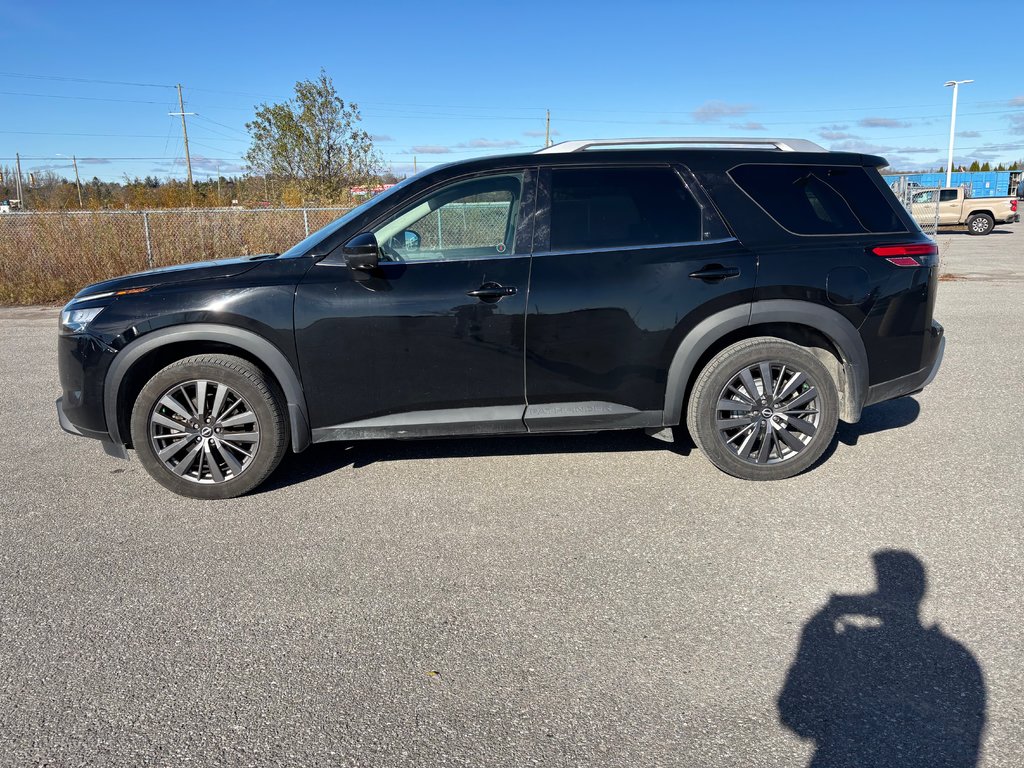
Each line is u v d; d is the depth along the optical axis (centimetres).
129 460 468
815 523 357
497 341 386
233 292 380
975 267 1595
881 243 401
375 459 460
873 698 232
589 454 459
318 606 295
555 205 394
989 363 687
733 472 409
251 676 252
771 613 281
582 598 296
